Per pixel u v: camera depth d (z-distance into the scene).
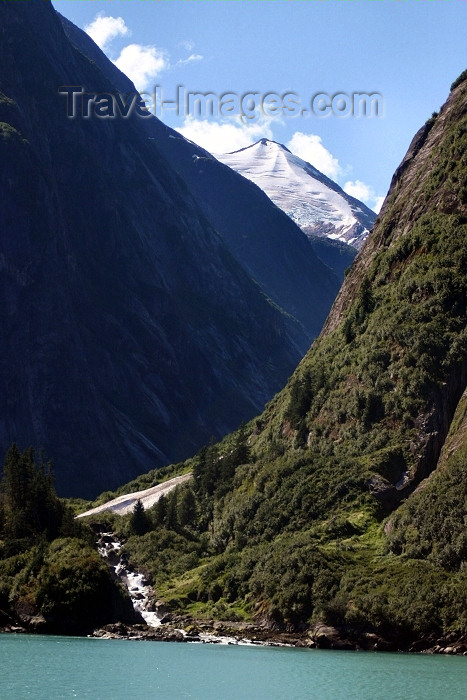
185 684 69.81
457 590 88.94
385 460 111.44
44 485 122.44
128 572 119.25
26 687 66.88
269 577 100.12
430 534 97.50
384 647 87.12
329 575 95.75
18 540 109.94
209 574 109.44
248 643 90.31
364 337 129.88
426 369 116.06
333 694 67.25
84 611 96.31
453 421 110.94
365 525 105.69
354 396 121.25
